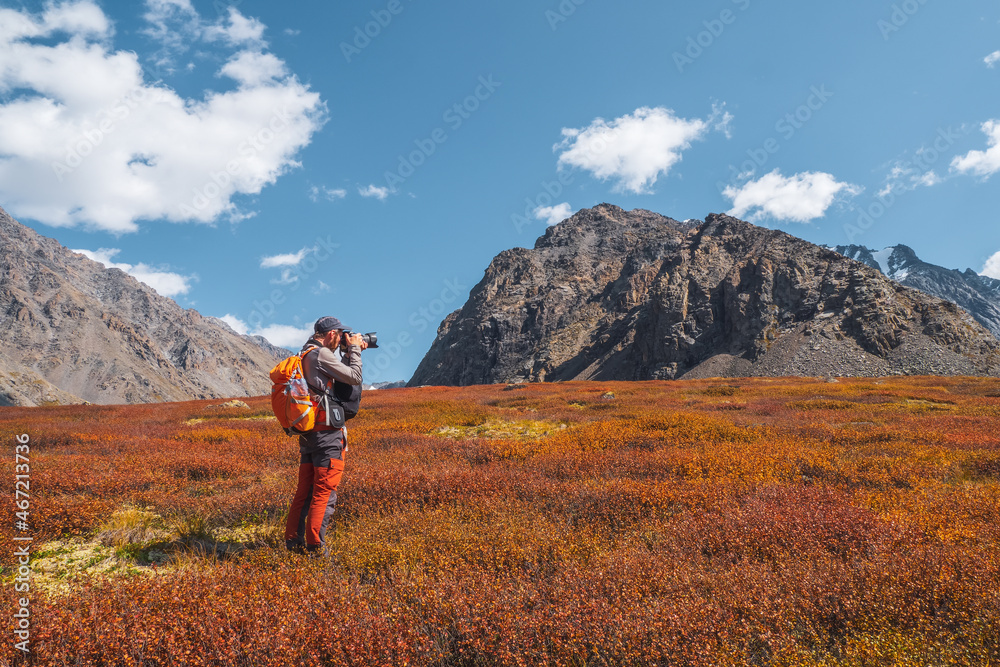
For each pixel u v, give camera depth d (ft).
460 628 7.93
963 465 23.76
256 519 16.20
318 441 13.11
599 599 8.56
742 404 69.72
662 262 614.34
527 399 87.71
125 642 7.27
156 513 16.71
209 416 73.92
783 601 8.84
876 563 10.34
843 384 131.03
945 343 357.00
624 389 126.11
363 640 7.34
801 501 15.42
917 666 7.40
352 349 14.01
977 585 9.28
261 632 7.41
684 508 15.83
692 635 7.69
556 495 17.11
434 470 20.27
